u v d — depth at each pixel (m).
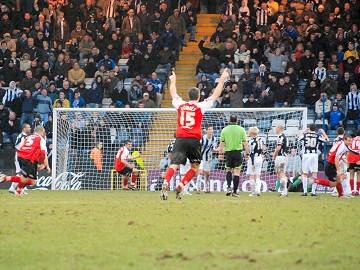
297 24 74.44
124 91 67.81
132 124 60.44
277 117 59.56
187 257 19.67
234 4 77.06
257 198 44.28
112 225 26.08
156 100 67.88
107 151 60.22
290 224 26.61
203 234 23.91
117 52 73.56
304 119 56.84
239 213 30.39
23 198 42.44
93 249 21.00
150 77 70.81
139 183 58.38
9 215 29.33
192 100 35.97
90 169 59.62
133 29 74.88
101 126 60.28
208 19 80.69
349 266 18.34
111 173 59.41
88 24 75.69
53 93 68.06
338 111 64.69
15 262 19.05
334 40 70.81
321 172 58.81
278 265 18.52
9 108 66.44
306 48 70.88
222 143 46.22
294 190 55.66
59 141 59.84
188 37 77.62
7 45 73.62
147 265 18.48
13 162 60.25
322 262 18.94
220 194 50.31
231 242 22.33
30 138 45.78
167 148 58.06
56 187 58.78
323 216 29.48
